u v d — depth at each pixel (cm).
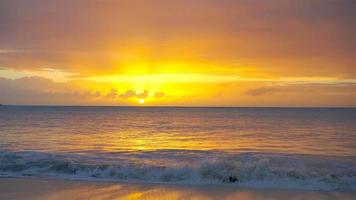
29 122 4641
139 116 7750
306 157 1673
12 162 1359
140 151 1873
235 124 4666
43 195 914
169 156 1689
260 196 925
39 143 2239
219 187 1028
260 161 1266
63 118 6075
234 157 1667
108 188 1002
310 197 917
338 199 899
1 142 2272
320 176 1148
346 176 1149
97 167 1277
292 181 1095
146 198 895
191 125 4419
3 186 1017
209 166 1173
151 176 1161
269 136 2844
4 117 6231
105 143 2284
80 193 940
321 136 2809
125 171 1204
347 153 1838
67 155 1644
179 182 1098
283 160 1560
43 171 1241
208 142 2400
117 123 4788
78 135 2839
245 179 1116
